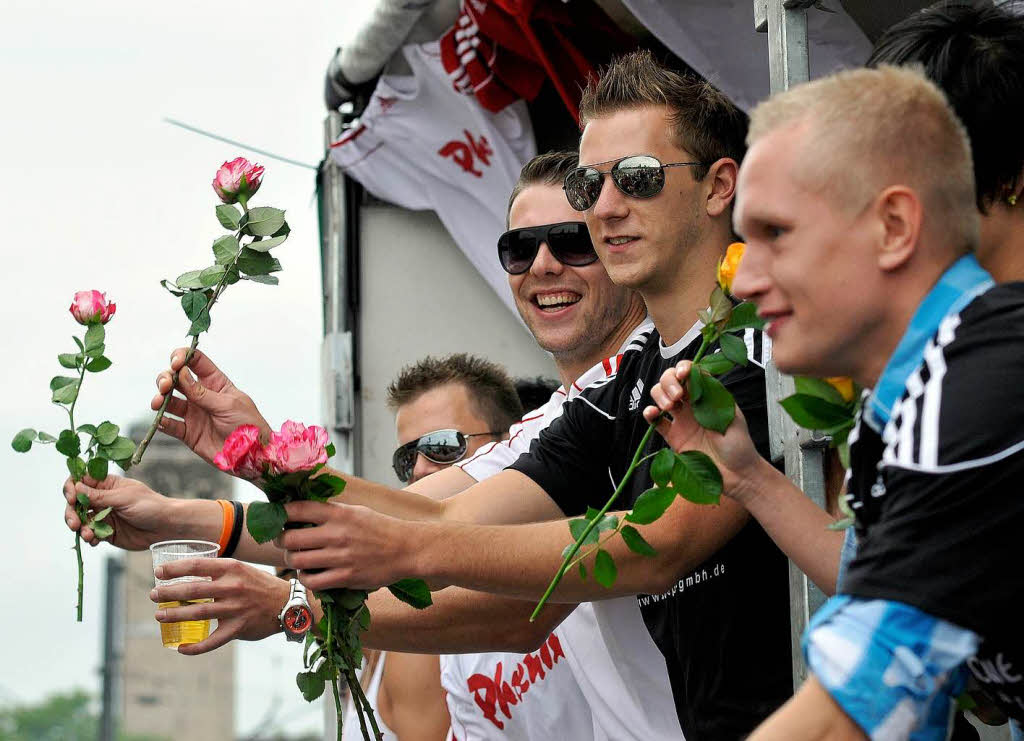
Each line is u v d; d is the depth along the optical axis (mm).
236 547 2461
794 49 2213
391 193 4570
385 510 2514
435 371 3771
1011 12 1808
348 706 3873
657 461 1813
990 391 1309
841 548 1768
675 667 2457
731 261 1816
